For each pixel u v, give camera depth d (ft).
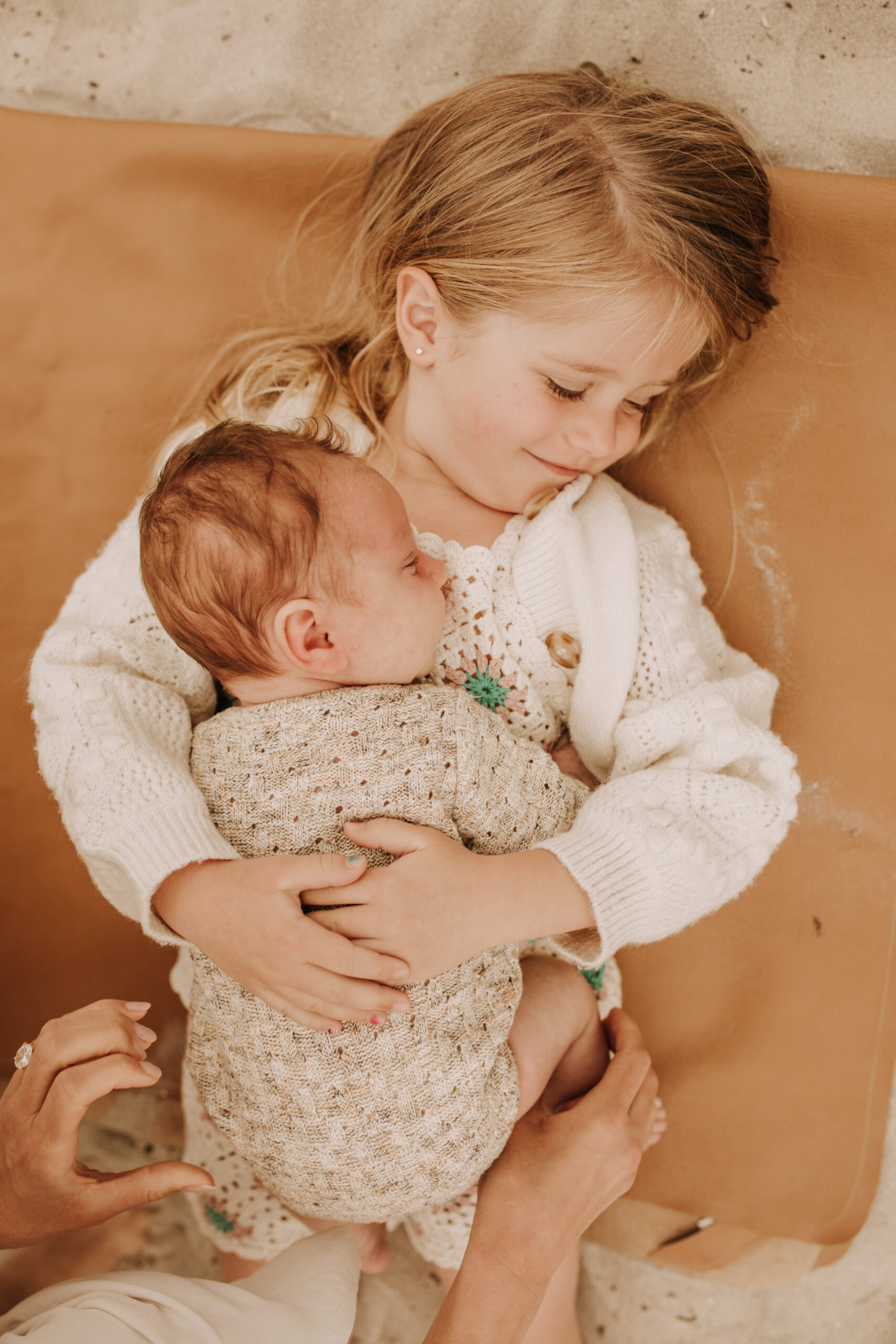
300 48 4.57
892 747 4.07
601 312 3.22
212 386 4.39
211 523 2.88
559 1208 3.12
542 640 3.62
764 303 3.66
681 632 3.59
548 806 3.21
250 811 2.99
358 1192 3.00
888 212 3.90
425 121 3.77
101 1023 2.81
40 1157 2.71
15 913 4.56
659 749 3.44
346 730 2.95
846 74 4.23
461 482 3.67
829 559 4.05
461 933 2.90
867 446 3.99
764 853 3.35
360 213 4.22
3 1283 4.43
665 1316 4.56
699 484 4.11
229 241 4.36
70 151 4.34
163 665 3.54
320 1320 3.01
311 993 2.80
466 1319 2.97
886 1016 4.19
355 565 2.90
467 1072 2.96
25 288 4.41
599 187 3.25
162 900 3.00
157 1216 4.62
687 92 4.30
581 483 3.67
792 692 4.11
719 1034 4.31
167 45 4.67
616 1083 3.43
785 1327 4.50
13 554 4.51
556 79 3.55
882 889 4.14
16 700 4.49
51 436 4.48
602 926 3.07
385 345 4.01
